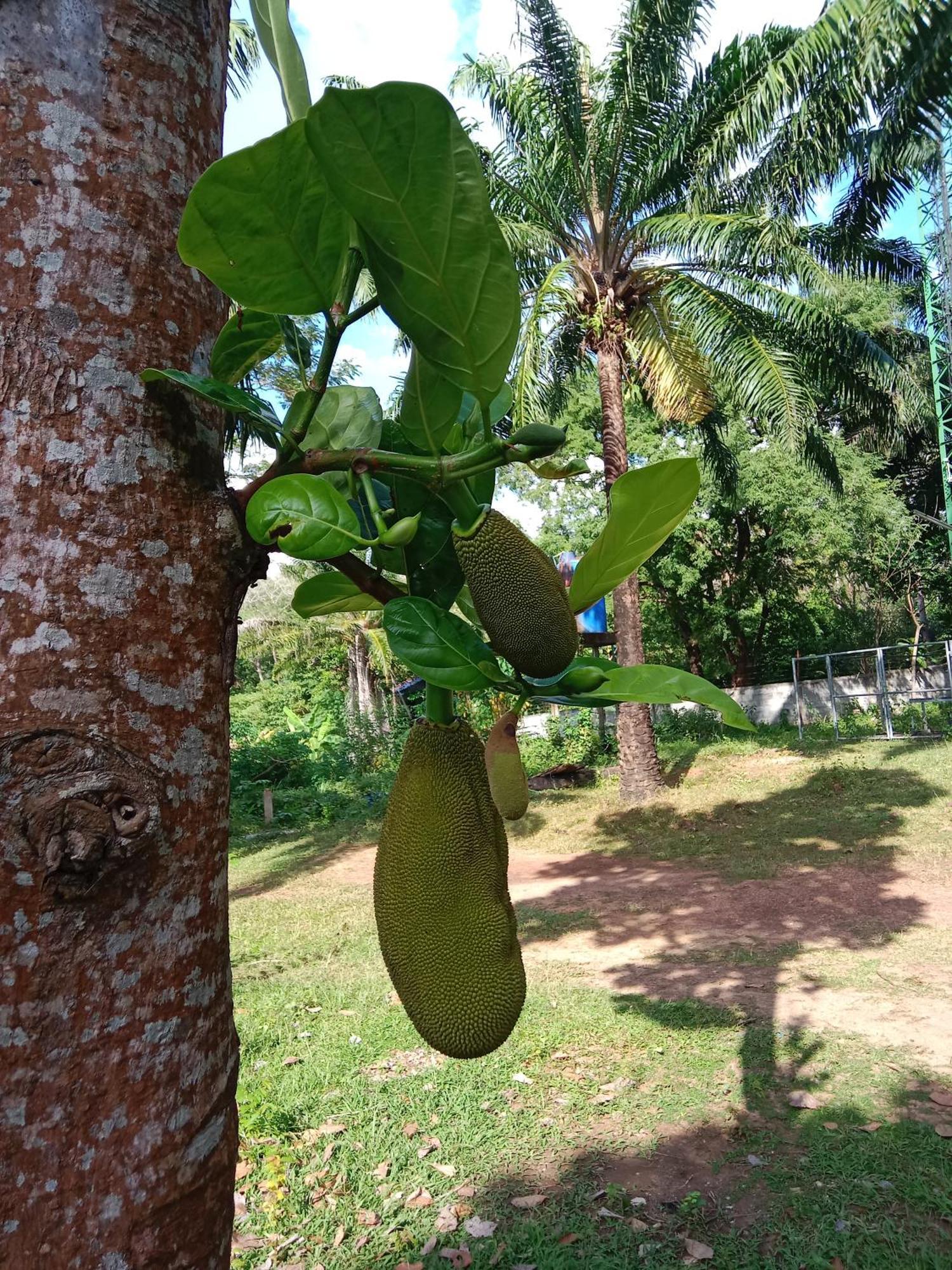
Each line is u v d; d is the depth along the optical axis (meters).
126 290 0.76
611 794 12.74
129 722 0.71
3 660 0.68
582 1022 4.71
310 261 0.73
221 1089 0.76
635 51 9.16
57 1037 0.65
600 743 16.17
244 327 0.89
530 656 0.82
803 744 14.66
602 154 10.21
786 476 15.80
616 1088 3.97
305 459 0.82
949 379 15.29
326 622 21.64
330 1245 3.00
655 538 0.87
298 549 0.76
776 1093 3.83
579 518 16.16
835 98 8.23
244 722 22.20
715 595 19.53
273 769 16.38
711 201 9.81
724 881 7.89
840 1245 2.80
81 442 0.72
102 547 0.72
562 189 10.19
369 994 5.48
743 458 16.27
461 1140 3.59
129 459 0.74
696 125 9.34
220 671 0.80
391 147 0.62
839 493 11.95
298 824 14.33
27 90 0.75
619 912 7.18
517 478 16.56
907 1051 4.12
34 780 0.67
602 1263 2.79
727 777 12.47
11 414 0.71
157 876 0.71
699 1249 2.82
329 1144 3.59
